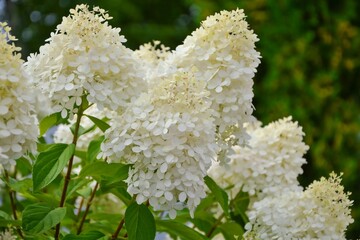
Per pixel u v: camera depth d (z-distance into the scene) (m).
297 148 1.40
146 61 1.37
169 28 4.89
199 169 1.05
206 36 1.18
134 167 1.08
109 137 1.08
